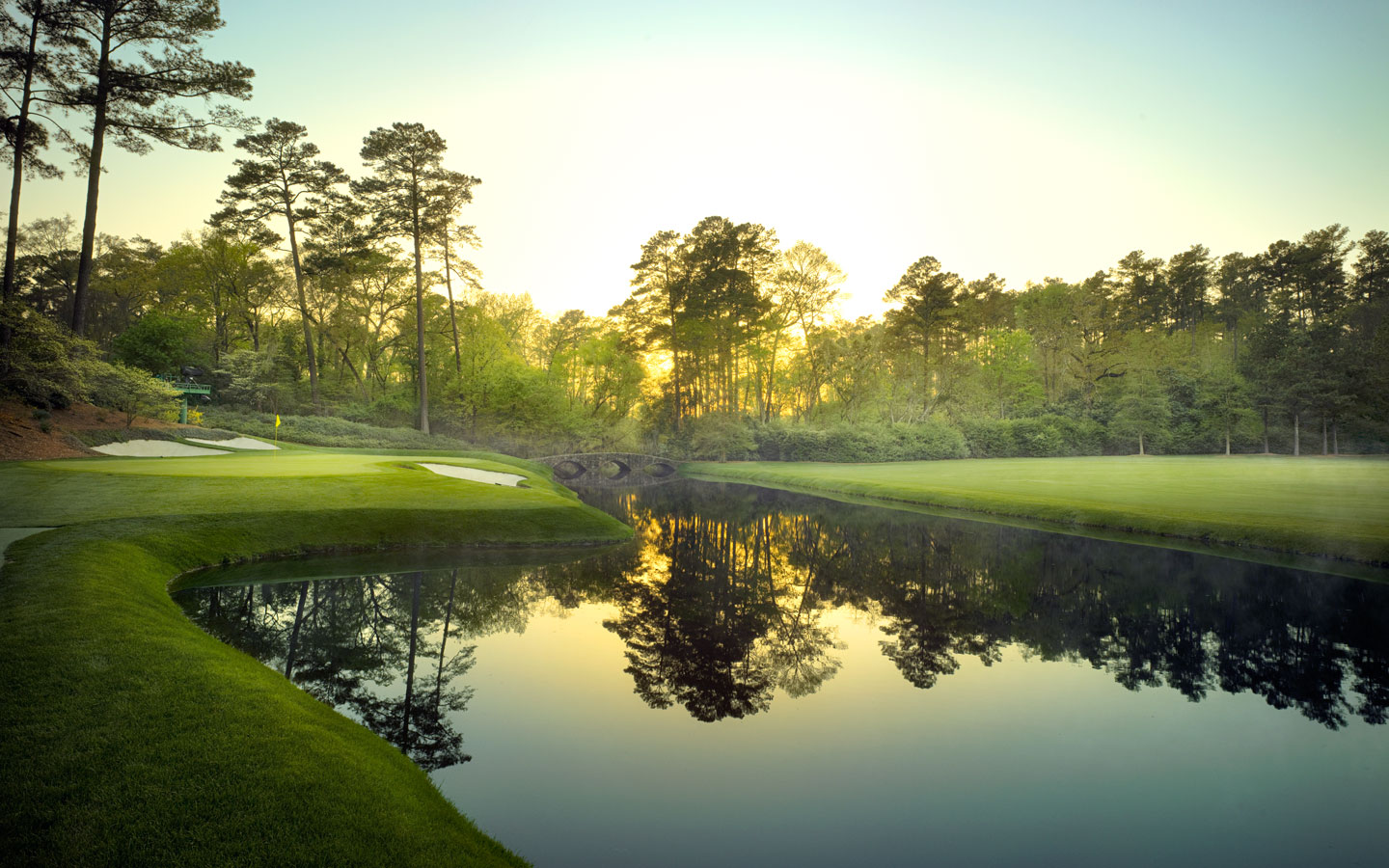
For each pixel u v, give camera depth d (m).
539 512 23.64
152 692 6.48
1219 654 12.20
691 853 6.27
